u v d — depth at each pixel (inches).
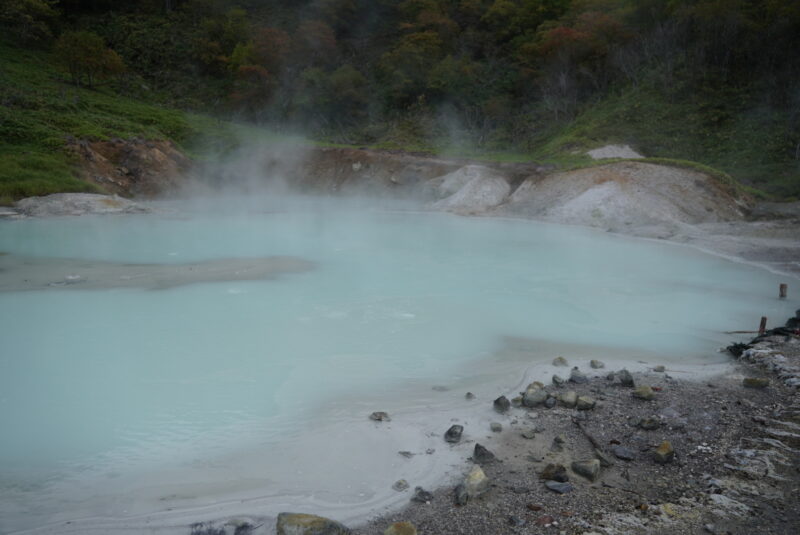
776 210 960.9
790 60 1402.6
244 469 189.9
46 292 439.5
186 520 159.6
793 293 473.7
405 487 176.9
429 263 597.0
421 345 327.3
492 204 1157.1
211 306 406.6
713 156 1298.0
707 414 229.8
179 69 2087.8
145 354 305.1
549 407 238.7
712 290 485.4
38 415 232.1
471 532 152.1
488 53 2191.2
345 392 257.6
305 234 815.7
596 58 1800.0
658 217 908.0
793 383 259.0
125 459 197.3
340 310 401.1
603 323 381.1
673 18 1676.9
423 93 2009.1
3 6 1828.2
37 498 172.9
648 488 174.9
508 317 391.9
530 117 1833.2
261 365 290.7
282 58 2094.0
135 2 2370.8
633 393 250.5
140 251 639.1
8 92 1344.7
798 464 188.2
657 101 1514.5
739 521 155.8
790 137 1249.4
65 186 1072.8
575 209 994.7
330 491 175.6
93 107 1482.5
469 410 237.1
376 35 2405.3
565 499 168.6
